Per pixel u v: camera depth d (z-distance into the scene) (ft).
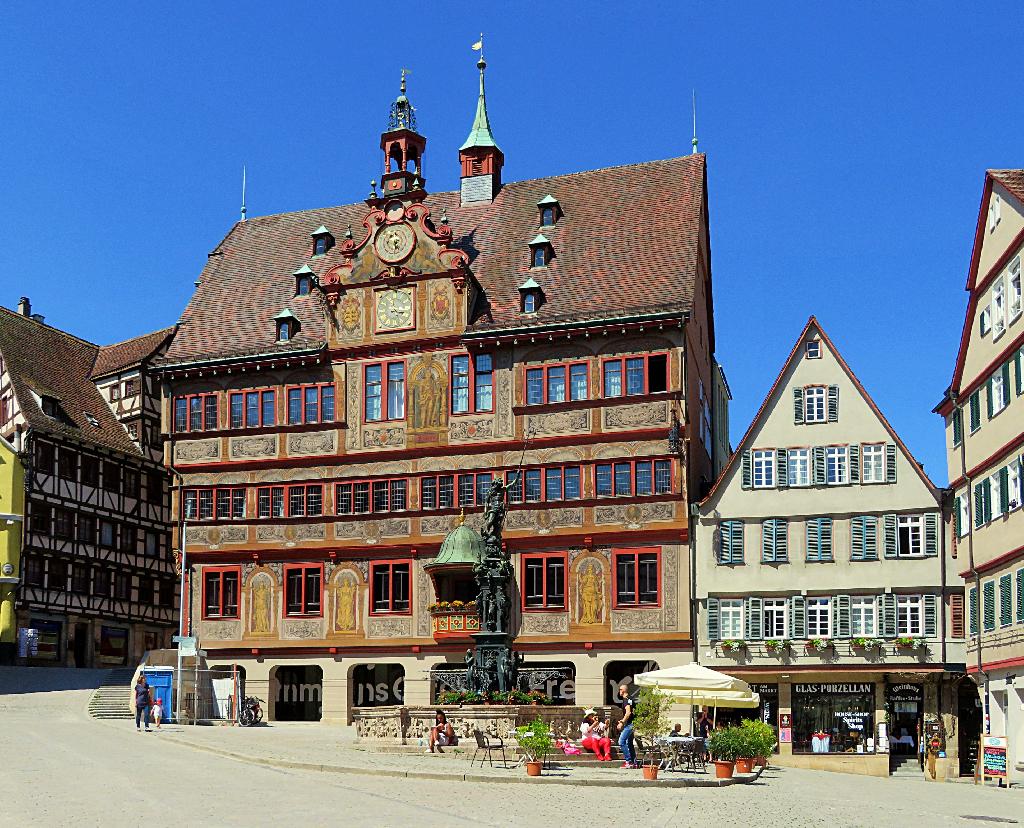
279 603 192.65
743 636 175.83
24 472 221.05
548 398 184.44
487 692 150.41
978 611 158.10
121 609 240.94
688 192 200.54
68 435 230.07
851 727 173.78
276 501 195.00
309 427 194.59
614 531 179.22
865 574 174.60
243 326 204.23
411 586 187.32
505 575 178.60
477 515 185.57
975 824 87.35
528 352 186.19
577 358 184.03
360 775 107.76
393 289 193.26
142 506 248.73
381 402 191.93
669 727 141.38
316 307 202.80
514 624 180.96
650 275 188.14
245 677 192.34
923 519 174.40
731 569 177.27
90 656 232.53
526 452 184.03
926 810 98.02
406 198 196.34
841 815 90.02
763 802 97.25
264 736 150.10
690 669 138.92
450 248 191.31
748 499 178.81
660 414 179.22
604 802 92.43
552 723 131.95
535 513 182.50
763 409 180.96
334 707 187.83
